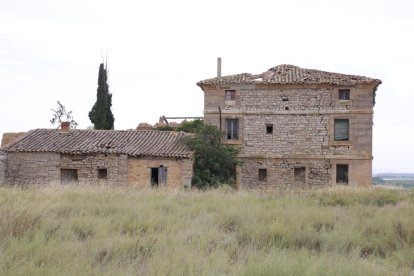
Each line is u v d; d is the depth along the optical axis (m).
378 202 20.83
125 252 8.65
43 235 9.41
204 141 32.22
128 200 17.06
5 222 9.98
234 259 8.59
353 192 23.83
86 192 18.81
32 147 32.03
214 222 12.64
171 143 33.00
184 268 7.18
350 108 33.72
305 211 14.53
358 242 10.52
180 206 15.71
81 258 7.77
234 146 34.75
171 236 9.88
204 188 28.66
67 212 13.68
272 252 8.56
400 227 11.65
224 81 35.06
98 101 50.84
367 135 33.50
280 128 34.50
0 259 7.21
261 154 34.53
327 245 9.88
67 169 31.94
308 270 7.07
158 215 13.02
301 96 34.38
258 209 14.65
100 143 32.72
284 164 34.31
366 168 33.44
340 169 34.09
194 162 31.78
